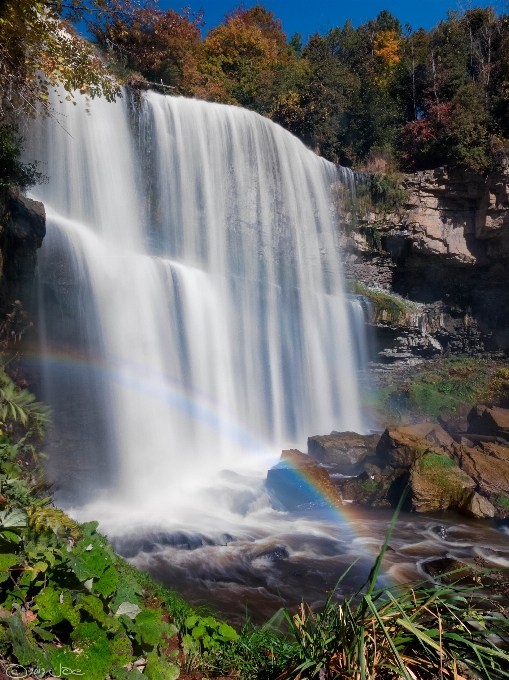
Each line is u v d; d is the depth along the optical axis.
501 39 36.81
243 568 9.80
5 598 3.73
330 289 27.28
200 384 18.41
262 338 22.12
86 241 15.52
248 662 4.62
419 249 27.81
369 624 3.93
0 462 6.07
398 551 11.11
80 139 18.45
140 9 12.89
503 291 29.09
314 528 12.32
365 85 34.66
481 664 3.61
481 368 28.02
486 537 12.18
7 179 12.12
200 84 36.03
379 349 27.84
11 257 12.30
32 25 10.05
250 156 24.53
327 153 34.38
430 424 18.50
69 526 5.36
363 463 16.62
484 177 27.23
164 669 4.02
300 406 23.53
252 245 24.48
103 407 14.57
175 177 21.88
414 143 31.33
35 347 13.09
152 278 16.77
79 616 3.65
